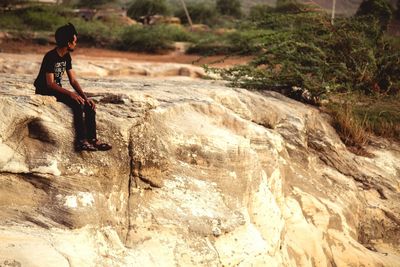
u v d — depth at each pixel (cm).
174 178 482
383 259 619
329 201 657
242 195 516
